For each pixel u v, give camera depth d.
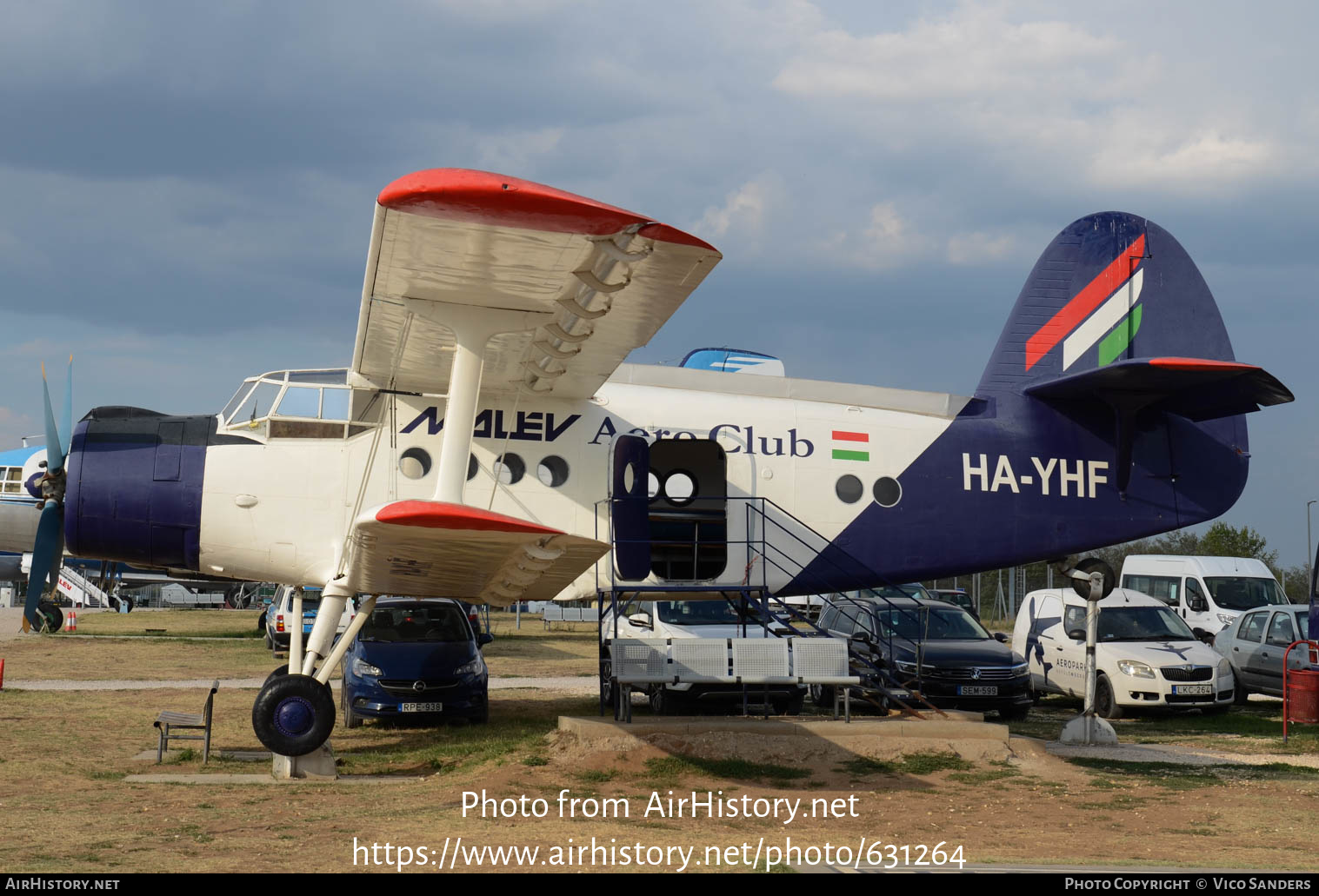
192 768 10.60
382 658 13.38
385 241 7.86
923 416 13.66
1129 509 13.78
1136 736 13.66
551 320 9.30
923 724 11.20
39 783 9.60
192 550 11.98
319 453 12.06
